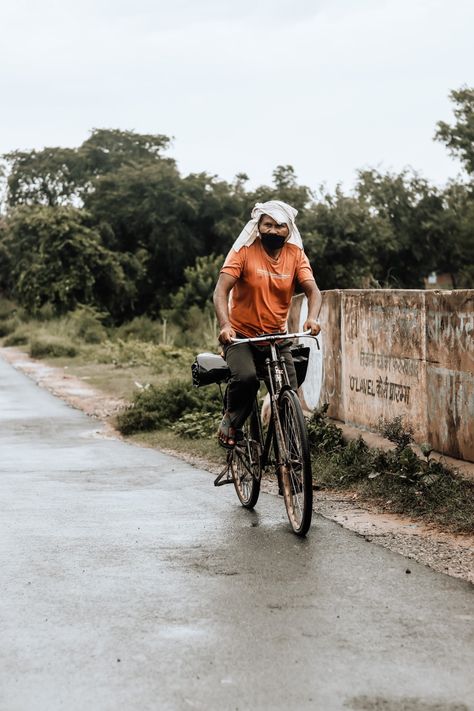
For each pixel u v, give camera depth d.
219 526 6.58
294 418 6.16
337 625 4.32
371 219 58.50
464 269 64.81
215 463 10.03
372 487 7.57
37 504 7.57
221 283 6.47
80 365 31.16
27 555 5.76
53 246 54.34
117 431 13.92
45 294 54.41
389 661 3.86
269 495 7.84
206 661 3.89
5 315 66.31
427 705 3.42
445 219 63.94
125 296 57.06
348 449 8.69
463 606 4.59
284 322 6.74
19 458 10.83
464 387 7.26
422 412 7.98
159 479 8.94
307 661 3.87
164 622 4.41
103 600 4.78
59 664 3.88
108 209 61.25
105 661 3.91
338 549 5.79
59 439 12.93
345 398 9.73
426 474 7.27
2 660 3.94
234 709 3.41
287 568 5.36
